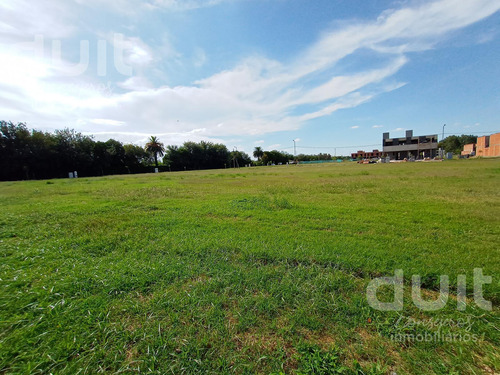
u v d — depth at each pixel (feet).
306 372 5.05
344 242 12.08
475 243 11.76
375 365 5.21
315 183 40.22
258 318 6.72
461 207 19.49
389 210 19.10
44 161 114.42
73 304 7.47
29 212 20.79
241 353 5.61
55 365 5.36
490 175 42.42
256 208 20.84
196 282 8.63
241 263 10.13
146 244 12.66
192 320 6.71
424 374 5.06
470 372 5.11
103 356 5.64
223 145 231.91
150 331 6.31
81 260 10.81
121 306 7.34
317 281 8.49
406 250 10.94
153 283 8.70
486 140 166.61
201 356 5.59
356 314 6.84
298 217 17.54
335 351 5.59
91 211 20.97
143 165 176.86
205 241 12.65
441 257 10.16
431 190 28.27
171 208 21.84
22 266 10.24
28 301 7.68
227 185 41.78
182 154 194.29
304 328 6.42
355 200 23.77
